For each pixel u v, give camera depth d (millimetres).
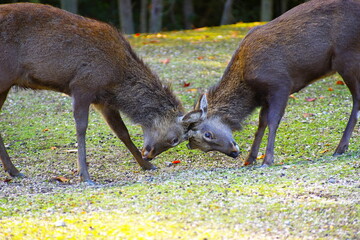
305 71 10922
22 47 10203
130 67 10852
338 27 10648
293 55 10727
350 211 7633
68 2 26484
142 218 7777
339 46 10680
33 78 10438
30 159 11891
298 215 7676
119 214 7965
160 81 11109
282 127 13422
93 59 10398
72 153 12289
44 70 10336
